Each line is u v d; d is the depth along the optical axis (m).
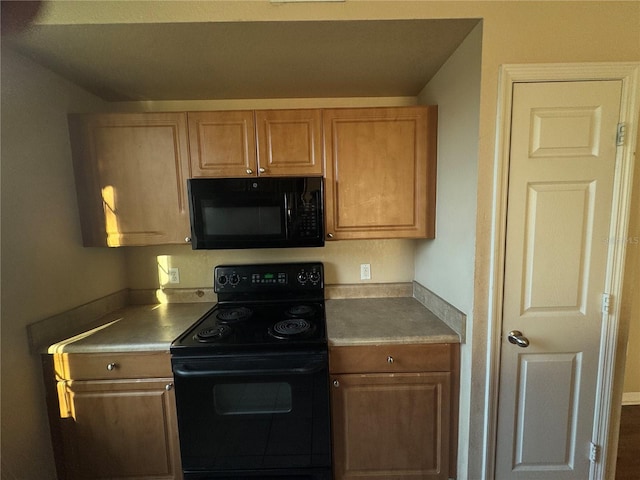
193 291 1.88
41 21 1.03
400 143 1.50
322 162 1.51
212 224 1.52
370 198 1.53
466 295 1.26
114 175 1.50
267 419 1.30
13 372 1.20
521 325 1.23
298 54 1.27
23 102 1.24
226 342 1.29
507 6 1.08
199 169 1.51
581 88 1.12
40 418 1.30
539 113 1.13
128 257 1.88
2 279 1.16
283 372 1.25
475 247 1.19
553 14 1.10
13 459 1.20
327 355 1.28
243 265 1.82
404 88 1.67
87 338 1.36
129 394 1.32
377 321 1.49
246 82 1.54
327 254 1.89
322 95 1.75
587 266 1.21
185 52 1.23
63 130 1.44
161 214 1.53
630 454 1.67
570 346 1.24
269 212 1.52
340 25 1.07
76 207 1.50
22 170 1.24
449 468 1.37
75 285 1.50
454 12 1.07
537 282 1.21
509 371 1.25
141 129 1.48
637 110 1.13
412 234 1.56
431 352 1.31
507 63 1.11
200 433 1.30
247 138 1.49
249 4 1.04
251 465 1.32
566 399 1.27
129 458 1.35
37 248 1.30
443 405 1.33
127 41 1.14
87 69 1.36
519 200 1.17
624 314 1.23
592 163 1.15
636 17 1.11
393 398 1.33
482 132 1.14
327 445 1.31
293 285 1.80
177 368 1.25
